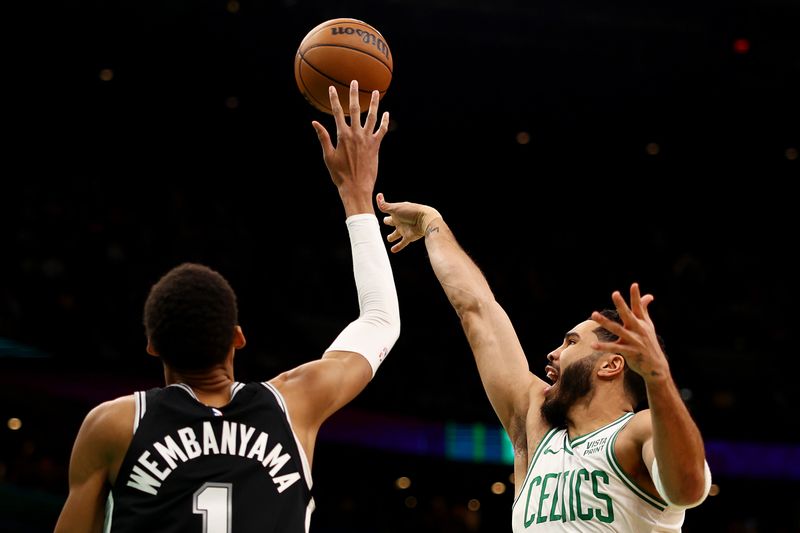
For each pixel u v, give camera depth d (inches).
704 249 888.3
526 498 129.9
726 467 619.5
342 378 102.9
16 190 730.8
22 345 493.4
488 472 619.2
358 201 119.3
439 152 907.4
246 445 93.1
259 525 90.1
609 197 930.1
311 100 146.8
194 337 94.3
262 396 96.8
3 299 515.2
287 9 687.1
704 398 647.1
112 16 693.3
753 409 645.3
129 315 560.4
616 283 792.9
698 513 663.8
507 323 152.5
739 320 729.6
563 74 780.6
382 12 689.6
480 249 891.4
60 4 677.9
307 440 97.2
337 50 142.8
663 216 923.4
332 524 551.8
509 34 707.4
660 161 916.0
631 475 120.1
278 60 749.3
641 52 721.6
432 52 757.9
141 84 776.3
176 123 827.4
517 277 771.4
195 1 682.8
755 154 892.6
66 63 742.5
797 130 839.7
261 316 627.2
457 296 154.9
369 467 588.1
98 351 517.3
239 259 694.5
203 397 95.7
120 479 90.4
